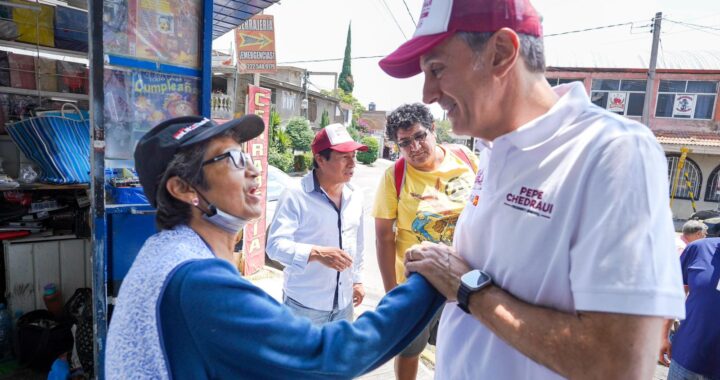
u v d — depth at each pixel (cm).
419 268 116
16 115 304
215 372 93
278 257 234
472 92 95
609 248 78
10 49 305
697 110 1506
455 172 238
